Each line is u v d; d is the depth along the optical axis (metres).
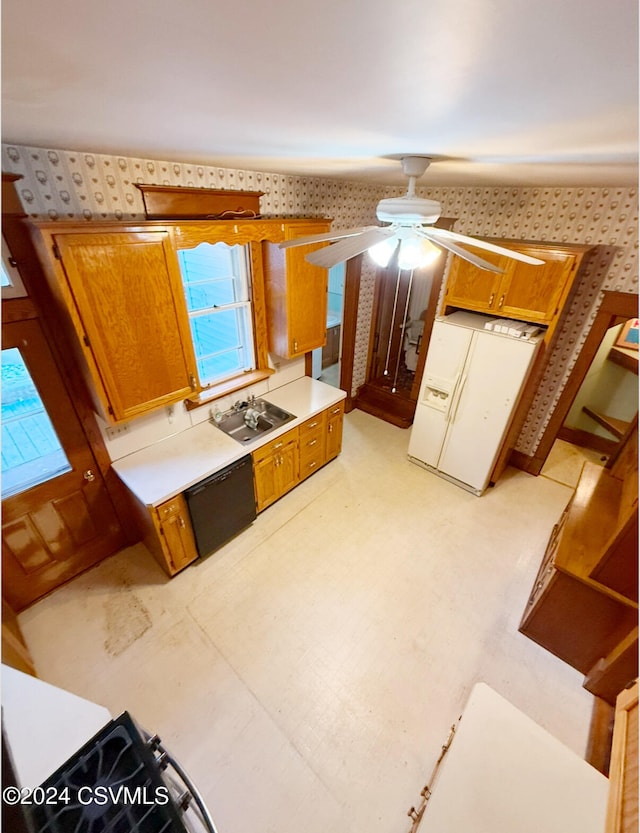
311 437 3.51
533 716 2.12
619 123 0.89
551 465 4.14
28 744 1.05
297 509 3.46
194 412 3.04
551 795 1.22
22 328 2.03
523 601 2.73
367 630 2.51
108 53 0.59
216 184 2.51
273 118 1.01
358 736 2.03
